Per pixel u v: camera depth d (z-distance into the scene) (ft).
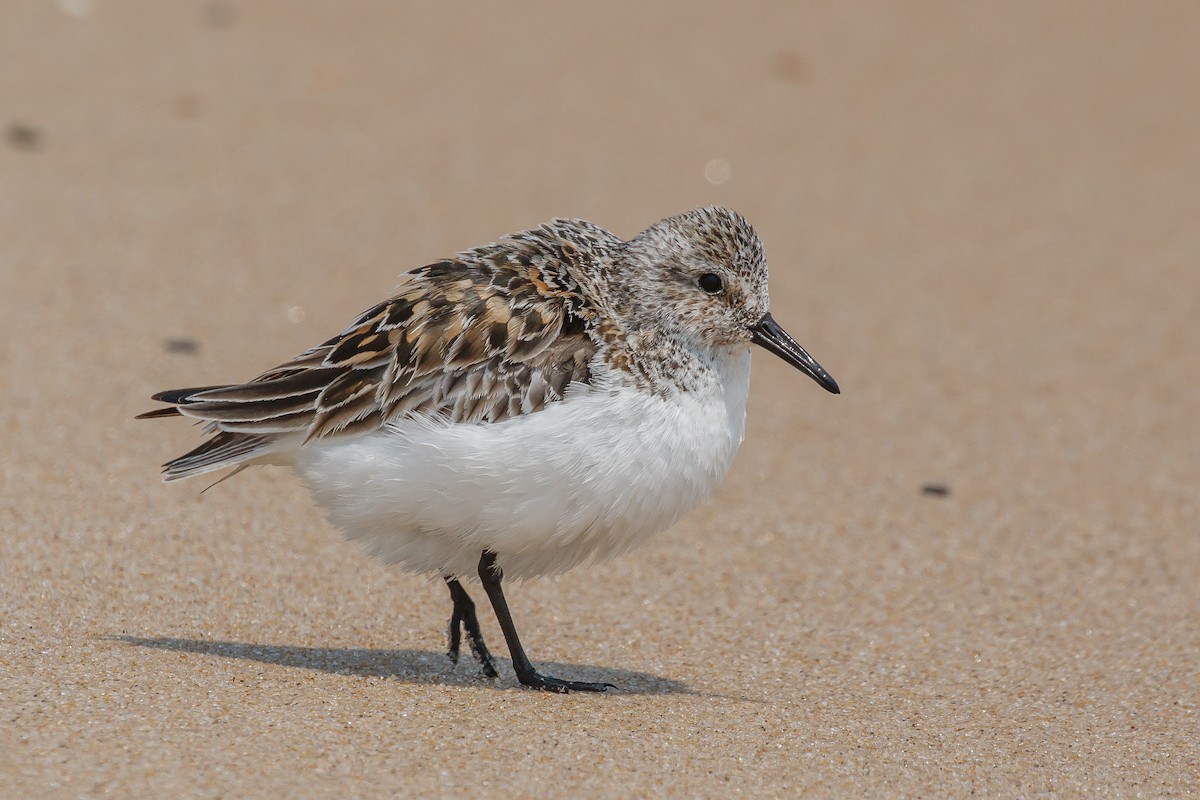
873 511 41.83
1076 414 47.98
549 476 28.50
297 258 53.72
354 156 63.31
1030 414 47.91
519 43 79.41
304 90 70.18
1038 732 29.76
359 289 51.55
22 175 58.34
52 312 48.24
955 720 30.19
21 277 50.31
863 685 32.24
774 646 34.30
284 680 29.01
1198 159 69.21
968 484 43.65
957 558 39.42
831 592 37.35
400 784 24.49
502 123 68.39
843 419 47.37
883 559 39.22
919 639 35.04
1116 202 64.75
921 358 51.26
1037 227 62.03
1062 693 32.19
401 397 29.14
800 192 63.72
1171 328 53.93
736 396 30.96
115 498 38.09
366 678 29.81
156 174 59.72
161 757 24.49
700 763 26.50
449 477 28.48
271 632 32.48
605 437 28.78
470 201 59.41
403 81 72.64
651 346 29.89
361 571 36.06
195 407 29.68
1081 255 59.72
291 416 29.37
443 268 30.78
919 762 27.53
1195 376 50.67
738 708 29.86
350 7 82.53
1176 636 35.37
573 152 65.57
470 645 31.78
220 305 49.90
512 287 29.96
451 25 81.25
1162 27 85.56
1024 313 54.80
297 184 60.13
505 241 31.30
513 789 24.73
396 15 82.07
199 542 36.42
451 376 29.12
